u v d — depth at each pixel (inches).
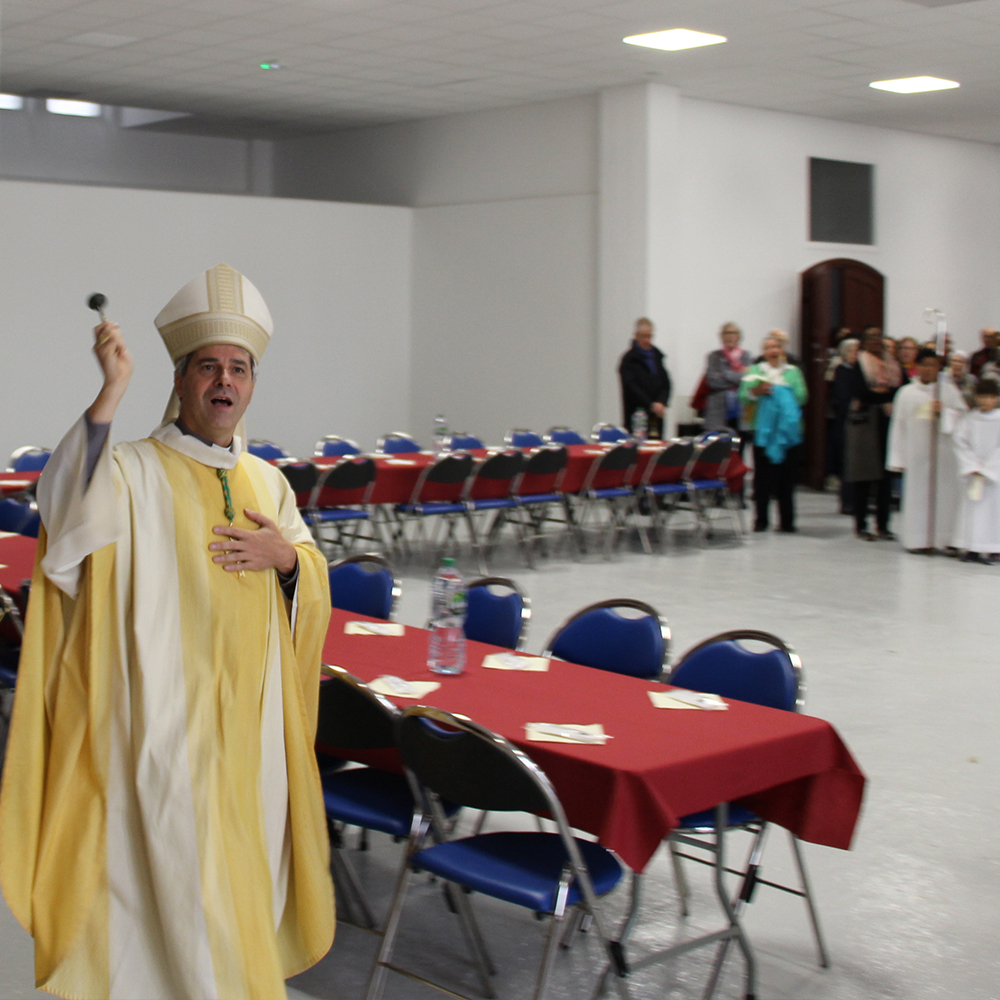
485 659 149.4
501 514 375.9
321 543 334.0
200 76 451.8
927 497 380.2
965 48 409.1
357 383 544.4
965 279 621.9
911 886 148.6
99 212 455.5
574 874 109.3
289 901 97.4
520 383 521.3
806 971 128.2
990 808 173.0
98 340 86.0
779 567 356.2
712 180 504.4
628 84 465.7
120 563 89.4
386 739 123.3
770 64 431.5
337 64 429.4
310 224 520.1
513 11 357.4
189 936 87.7
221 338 92.2
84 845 88.4
